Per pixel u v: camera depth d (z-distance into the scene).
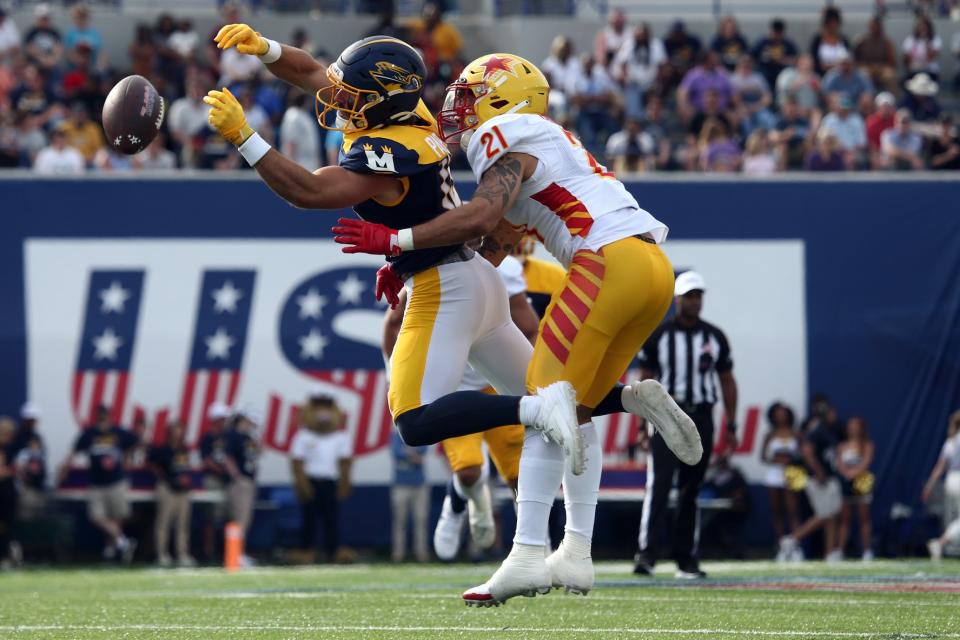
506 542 41.78
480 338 17.91
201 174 43.31
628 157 51.97
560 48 57.66
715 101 55.19
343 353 43.12
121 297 43.03
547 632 16.70
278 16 65.56
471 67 17.22
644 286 16.23
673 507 42.12
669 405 16.64
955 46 66.88
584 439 16.83
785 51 61.25
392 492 42.69
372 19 66.25
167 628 17.73
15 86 55.38
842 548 41.59
